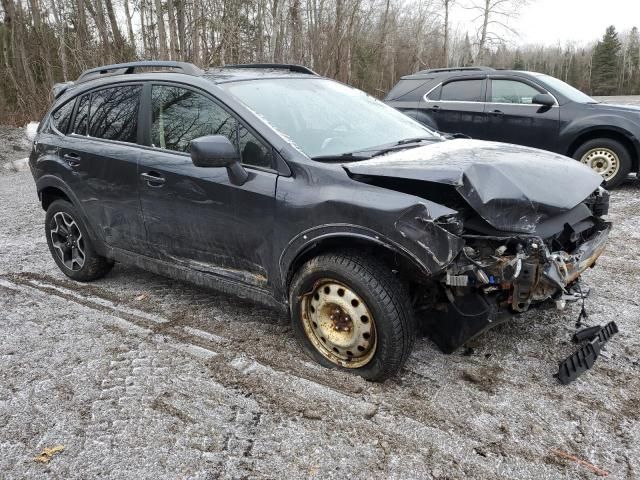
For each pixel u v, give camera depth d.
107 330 3.98
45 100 18.02
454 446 2.69
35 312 4.33
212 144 3.20
